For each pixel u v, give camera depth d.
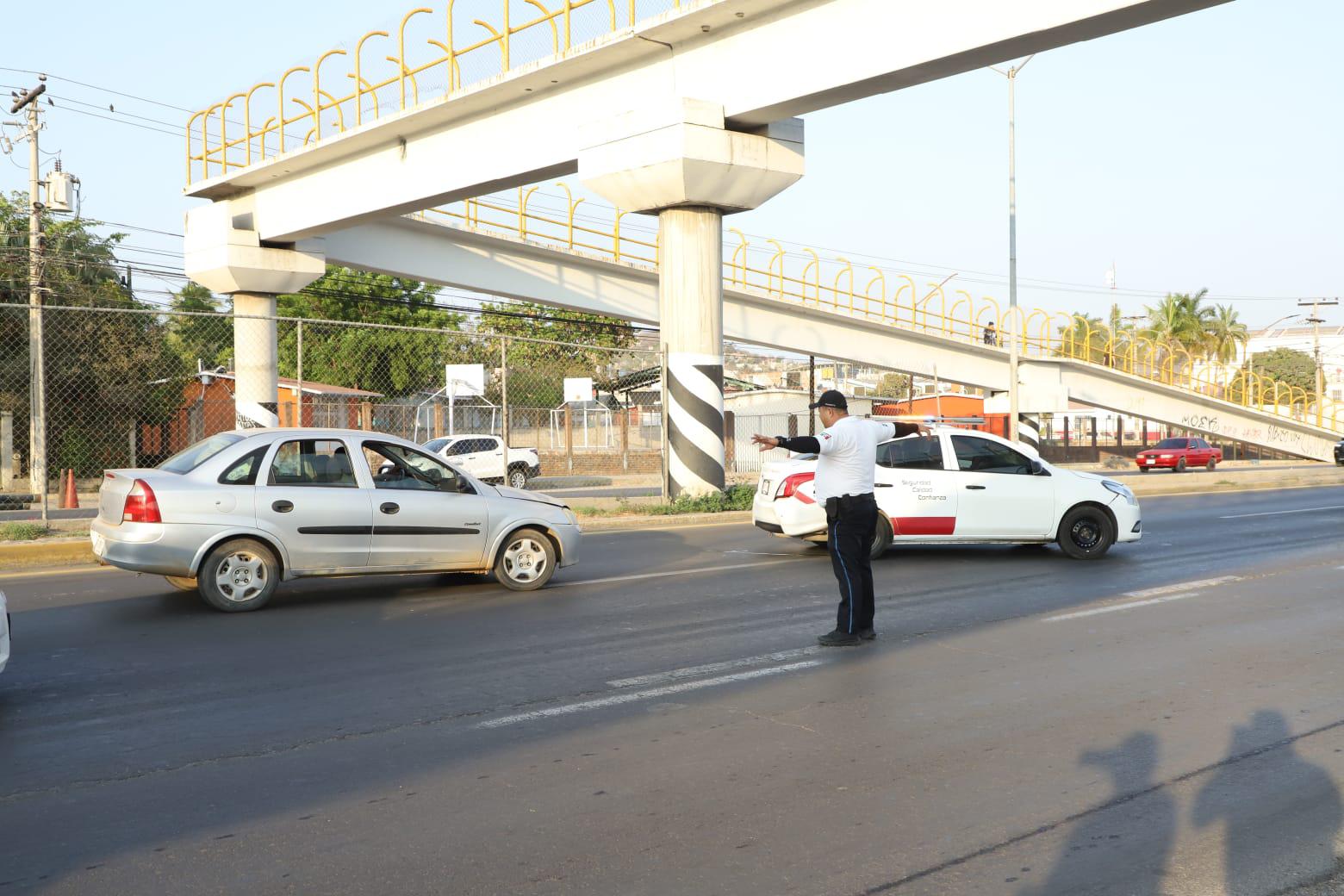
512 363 48.00
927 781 5.20
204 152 27.42
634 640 8.51
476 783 5.19
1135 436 70.19
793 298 37.19
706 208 19.19
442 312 51.03
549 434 37.97
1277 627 8.98
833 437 8.19
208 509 9.61
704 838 4.49
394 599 10.45
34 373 16.12
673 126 18.11
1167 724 6.15
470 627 9.05
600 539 16.05
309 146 24.56
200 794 5.04
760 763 5.48
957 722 6.20
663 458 19.89
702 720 6.26
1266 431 51.88
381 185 24.33
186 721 6.25
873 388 84.19
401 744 5.82
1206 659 7.80
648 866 4.22
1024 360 43.69
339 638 8.62
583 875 4.13
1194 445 46.16
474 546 10.69
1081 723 6.17
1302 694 6.79
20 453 30.81
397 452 10.61
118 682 7.17
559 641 8.48
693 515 18.48
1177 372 49.09
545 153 21.16
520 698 6.77
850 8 16.80
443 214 29.22
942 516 13.16
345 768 5.41
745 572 12.35
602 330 55.62
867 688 7.00
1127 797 4.97
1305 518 19.19
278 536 9.84
